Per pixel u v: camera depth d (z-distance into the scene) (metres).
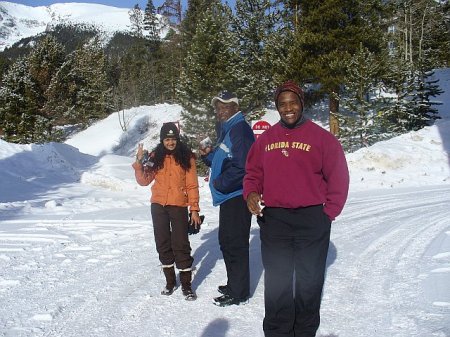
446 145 16.44
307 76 25.38
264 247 3.52
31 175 14.55
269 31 31.42
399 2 35.00
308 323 3.44
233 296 4.52
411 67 25.03
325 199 3.43
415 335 3.59
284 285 3.45
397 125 23.98
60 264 5.95
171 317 4.22
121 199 11.84
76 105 46.22
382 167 15.45
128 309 4.41
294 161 3.40
